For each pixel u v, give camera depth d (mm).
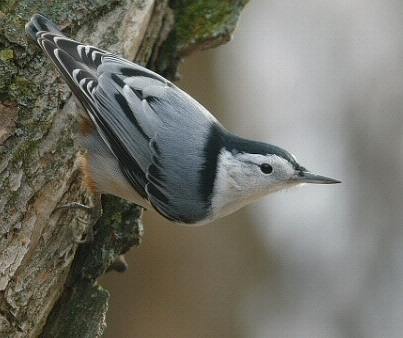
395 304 12461
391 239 12648
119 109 8195
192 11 10500
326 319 12516
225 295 12219
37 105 7980
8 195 7602
